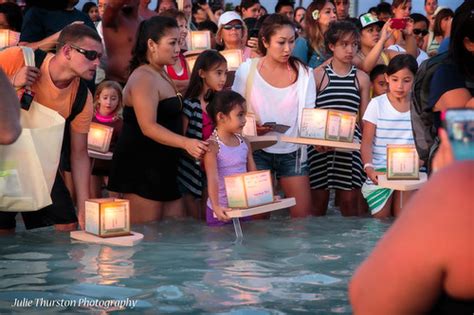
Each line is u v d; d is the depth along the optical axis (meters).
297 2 16.45
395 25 9.37
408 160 7.41
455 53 4.50
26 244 6.04
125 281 4.93
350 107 8.35
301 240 6.34
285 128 7.80
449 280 1.96
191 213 7.64
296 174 7.87
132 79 7.16
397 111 7.96
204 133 7.60
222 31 9.90
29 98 6.04
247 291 4.70
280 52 7.79
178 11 9.23
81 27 6.14
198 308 4.34
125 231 6.23
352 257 5.67
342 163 8.18
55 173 6.09
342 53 8.31
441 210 1.95
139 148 7.22
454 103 4.56
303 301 4.48
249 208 6.69
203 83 7.65
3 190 5.91
